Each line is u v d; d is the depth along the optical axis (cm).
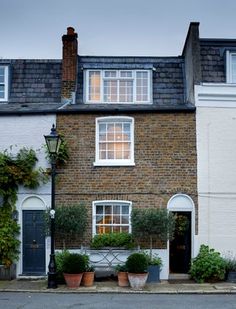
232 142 1711
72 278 1438
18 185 1700
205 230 1678
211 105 1719
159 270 1592
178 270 1698
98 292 1389
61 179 1703
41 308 1147
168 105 1772
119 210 1716
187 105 1756
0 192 1670
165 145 1711
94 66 1845
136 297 1319
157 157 1708
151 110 1714
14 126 1720
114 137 1745
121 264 1576
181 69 1905
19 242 1666
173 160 1705
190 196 1689
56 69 1938
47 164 1705
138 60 1905
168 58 1925
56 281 1472
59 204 1691
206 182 1695
